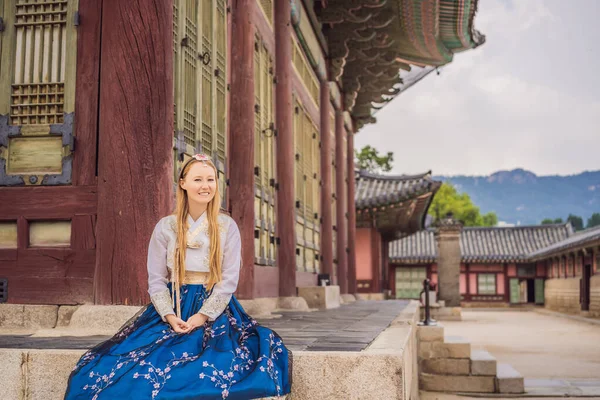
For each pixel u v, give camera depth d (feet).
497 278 187.93
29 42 22.31
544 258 167.94
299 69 49.90
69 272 20.93
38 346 15.06
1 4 22.49
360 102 79.15
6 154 21.90
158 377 11.27
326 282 53.88
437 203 259.80
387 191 105.29
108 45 20.98
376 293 106.73
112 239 20.10
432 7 56.29
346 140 78.07
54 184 21.38
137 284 19.77
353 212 77.41
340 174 69.77
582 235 137.08
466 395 39.50
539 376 46.62
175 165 23.98
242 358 12.02
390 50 68.64
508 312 167.53
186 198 13.14
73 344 15.57
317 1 56.03
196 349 11.98
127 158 20.29
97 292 20.10
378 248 109.40
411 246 184.03
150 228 19.97
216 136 29.86
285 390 12.30
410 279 183.42
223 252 13.06
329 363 13.17
